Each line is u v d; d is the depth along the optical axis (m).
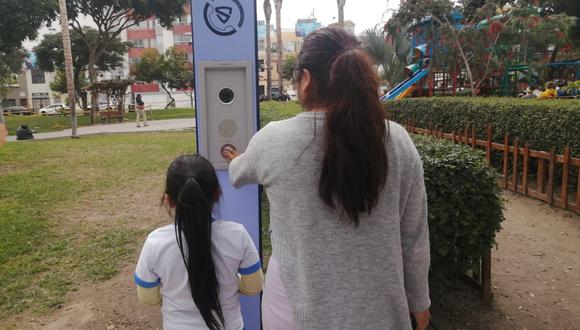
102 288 3.85
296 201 1.30
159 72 40.00
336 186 1.25
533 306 3.39
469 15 13.91
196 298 1.75
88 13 27.09
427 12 12.36
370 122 1.24
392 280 1.33
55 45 36.75
